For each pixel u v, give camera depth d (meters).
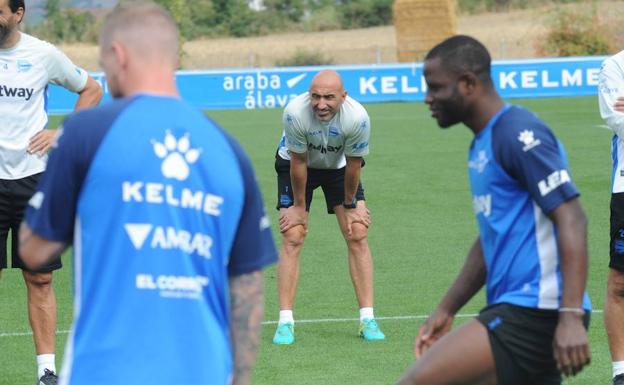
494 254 6.43
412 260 16.02
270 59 60.81
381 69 41.41
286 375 10.47
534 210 6.27
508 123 6.27
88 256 5.12
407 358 11.05
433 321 7.09
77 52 59.16
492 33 66.88
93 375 5.03
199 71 39.81
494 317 6.33
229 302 5.49
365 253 11.94
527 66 41.19
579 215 6.08
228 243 5.34
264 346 11.59
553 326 6.29
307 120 11.28
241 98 40.06
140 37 5.30
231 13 76.56
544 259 6.26
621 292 9.67
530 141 6.14
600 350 11.16
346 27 80.94
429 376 6.36
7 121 10.08
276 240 17.67
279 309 13.03
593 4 55.25
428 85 6.52
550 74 41.34
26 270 9.99
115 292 5.09
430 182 23.09
